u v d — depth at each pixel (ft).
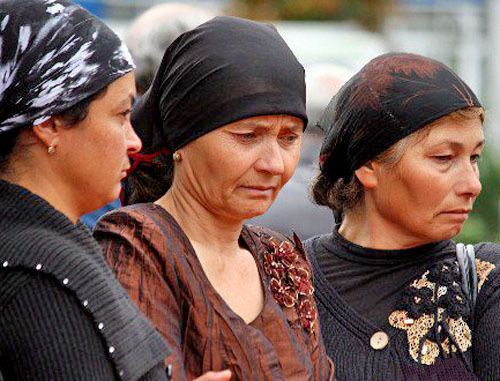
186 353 19.33
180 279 19.52
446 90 24.09
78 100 17.25
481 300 24.30
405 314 24.40
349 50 78.28
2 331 16.03
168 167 22.04
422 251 25.20
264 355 19.84
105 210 30.81
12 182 17.42
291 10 114.93
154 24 32.73
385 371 23.90
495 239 50.85
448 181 24.14
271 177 20.22
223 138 19.95
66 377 16.02
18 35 17.13
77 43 17.34
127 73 17.93
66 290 16.29
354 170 25.20
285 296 21.35
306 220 33.50
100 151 17.63
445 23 118.83
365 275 25.30
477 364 23.86
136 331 16.99
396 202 24.61
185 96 20.22
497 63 117.39
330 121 26.23
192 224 20.70
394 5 111.34
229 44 20.11
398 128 24.17
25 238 16.49
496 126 47.19
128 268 19.31
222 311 19.74
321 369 21.39
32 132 17.31
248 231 22.12
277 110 19.85
